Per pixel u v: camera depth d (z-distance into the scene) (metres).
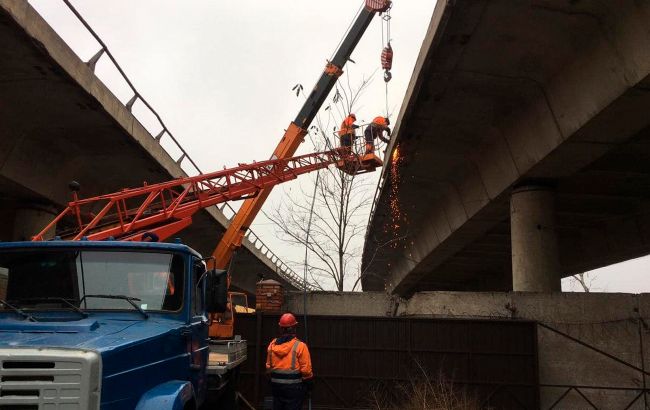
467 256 32.91
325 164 18.25
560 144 14.05
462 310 12.95
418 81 14.20
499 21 11.76
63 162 18.42
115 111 16.06
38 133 16.53
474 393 12.05
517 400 11.98
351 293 13.63
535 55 12.93
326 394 12.34
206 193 15.50
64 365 4.33
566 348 12.34
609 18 11.07
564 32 11.95
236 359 9.05
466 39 12.36
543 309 12.64
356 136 18.80
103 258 6.20
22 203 18.86
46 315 5.74
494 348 12.24
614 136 13.52
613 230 25.03
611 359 12.23
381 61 19.50
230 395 9.01
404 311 13.33
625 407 11.98
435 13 12.20
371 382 12.29
